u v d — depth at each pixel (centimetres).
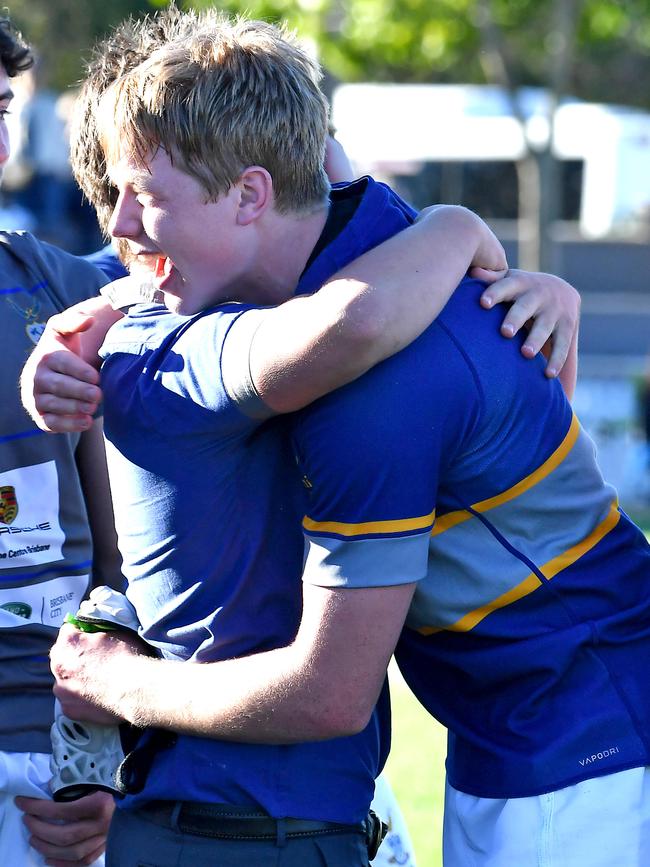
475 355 686
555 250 5181
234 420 682
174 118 675
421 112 5962
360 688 678
